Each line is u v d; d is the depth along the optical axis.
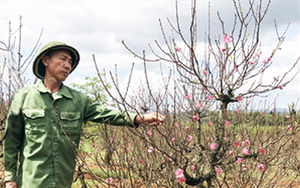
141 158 2.85
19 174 1.77
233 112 3.61
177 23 2.05
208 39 2.41
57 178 1.75
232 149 2.73
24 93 1.84
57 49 1.91
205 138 2.78
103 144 3.01
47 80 1.93
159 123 1.92
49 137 1.77
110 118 2.03
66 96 1.91
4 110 3.28
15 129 1.76
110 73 1.71
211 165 2.31
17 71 3.16
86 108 2.07
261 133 3.31
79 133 1.96
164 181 2.90
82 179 3.27
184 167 2.15
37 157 1.73
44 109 1.81
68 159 1.84
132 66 1.73
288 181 3.77
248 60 2.14
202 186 2.41
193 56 2.12
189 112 2.97
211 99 2.88
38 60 1.91
